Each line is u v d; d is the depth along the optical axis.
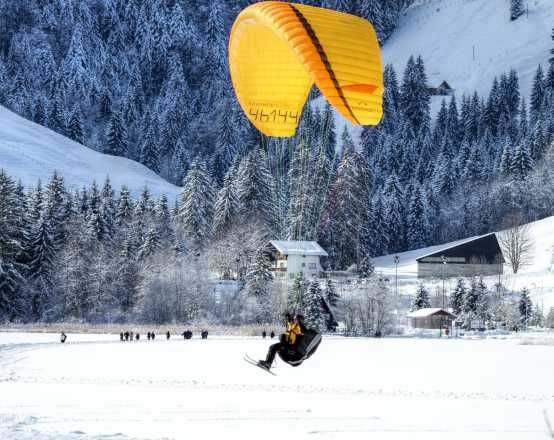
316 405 62.72
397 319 176.62
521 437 46.31
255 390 73.12
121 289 183.38
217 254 199.12
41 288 175.38
